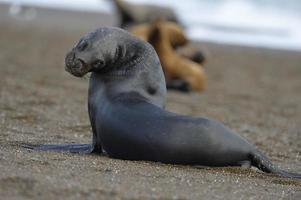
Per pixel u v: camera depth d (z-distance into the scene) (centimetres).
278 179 2611
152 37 5919
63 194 2036
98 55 2859
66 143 3241
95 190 2114
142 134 2725
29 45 8188
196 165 2717
